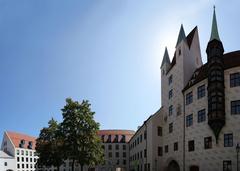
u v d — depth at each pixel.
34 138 115.25
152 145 55.34
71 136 48.94
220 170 36.88
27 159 104.50
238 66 37.31
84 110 50.91
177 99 50.34
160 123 56.72
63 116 50.66
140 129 67.56
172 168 52.56
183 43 50.75
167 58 58.84
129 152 104.50
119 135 115.19
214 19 42.19
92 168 110.81
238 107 36.59
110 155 112.19
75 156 48.25
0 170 91.31
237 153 33.53
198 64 53.12
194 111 43.91
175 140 49.78
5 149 100.38
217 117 37.56
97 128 50.53
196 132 42.81
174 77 52.72
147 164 58.50
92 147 48.97
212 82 38.91
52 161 58.38
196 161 42.09
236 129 36.16
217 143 37.72
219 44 39.88
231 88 37.66
